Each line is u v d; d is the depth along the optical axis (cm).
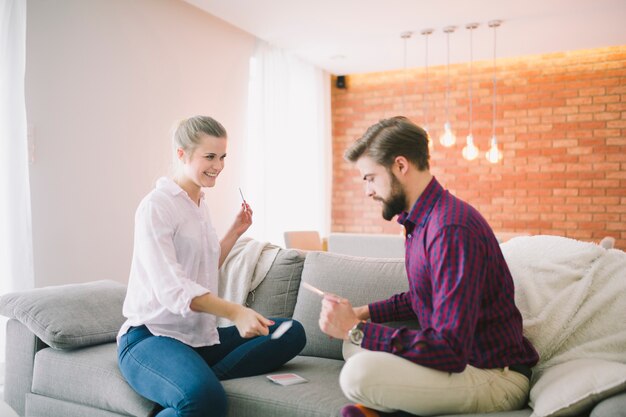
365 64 630
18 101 309
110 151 381
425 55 590
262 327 157
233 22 480
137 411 167
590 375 126
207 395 151
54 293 213
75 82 356
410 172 146
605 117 564
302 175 611
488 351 140
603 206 567
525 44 548
